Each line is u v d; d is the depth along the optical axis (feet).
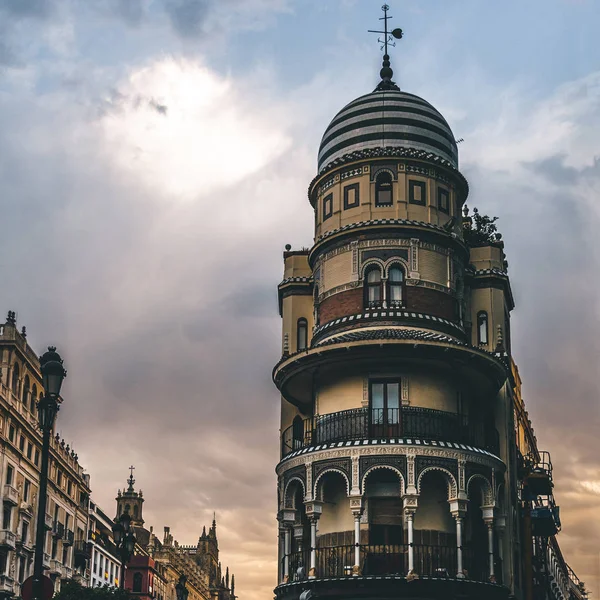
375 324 154.81
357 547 142.20
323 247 164.76
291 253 178.70
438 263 160.45
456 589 140.97
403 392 151.02
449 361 151.12
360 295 158.10
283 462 155.22
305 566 148.36
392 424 149.69
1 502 255.09
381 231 159.53
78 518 333.83
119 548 143.23
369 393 151.94
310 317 174.29
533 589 187.93
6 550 259.60
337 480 151.43
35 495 283.79
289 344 172.55
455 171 167.43
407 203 161.89
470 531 151.02
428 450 144.87
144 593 437.58
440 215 164.14
